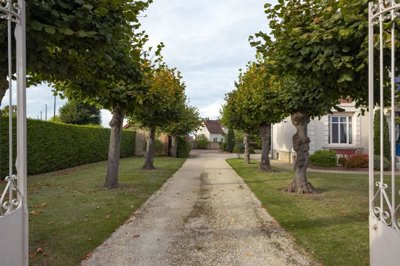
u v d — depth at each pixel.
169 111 13.55
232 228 5.33
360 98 5.77
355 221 5.56
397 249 2.59
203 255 4.14
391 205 2.83
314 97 7.90
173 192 8.89
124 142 25.58
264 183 10.54
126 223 5.64
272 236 4.86
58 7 3.38
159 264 3.87
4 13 2.61
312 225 5.36
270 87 9.39
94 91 5.78
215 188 9.65
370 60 2.99
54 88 7.05
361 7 3.92
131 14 4.23
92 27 3.67
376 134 14.98
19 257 2.72
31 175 12.47
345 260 3.84
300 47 4.62
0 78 3.42
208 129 65.94
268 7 5.10
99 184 9.96
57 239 4.67
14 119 10.74
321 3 4.63
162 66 9.14
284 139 22.36
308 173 13.65
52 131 14.12
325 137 18.55
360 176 12.39
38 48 3.32
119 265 3.83
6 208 2.59
